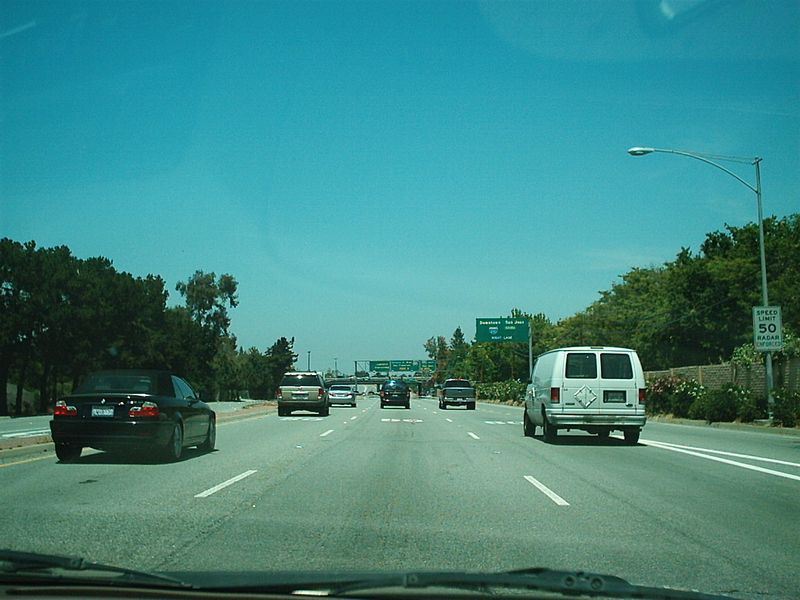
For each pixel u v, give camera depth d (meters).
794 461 15.73
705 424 29.72
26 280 55.75
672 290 58.66
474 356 116.06
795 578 6.68
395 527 8.82
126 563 7.02
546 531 8.64
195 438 16.67
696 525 9.01
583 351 19.47
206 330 90.12
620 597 4.93
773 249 54.06
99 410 14.27
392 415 38.91
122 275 67.88
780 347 26.39
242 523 8.98
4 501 10.38
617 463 15.37
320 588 4.90
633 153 26.89
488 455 16.95
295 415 38.44
